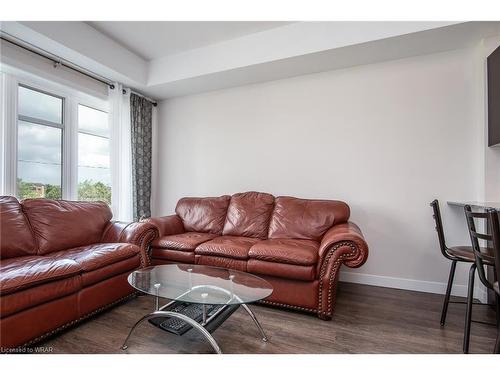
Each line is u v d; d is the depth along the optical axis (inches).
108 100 128.5
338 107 116.5
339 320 77.9
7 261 73.1
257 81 129.6
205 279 72.4
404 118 106.2
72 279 70.3
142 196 144.3
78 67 111.9
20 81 99.2
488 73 90.4
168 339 66.9
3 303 56.5
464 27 85.2
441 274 100.7
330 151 118.0
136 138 140.5
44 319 63.9
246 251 90.9
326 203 107.7
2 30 86.6
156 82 132.4
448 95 100.3
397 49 99.1
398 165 107.1
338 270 81.0
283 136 126.8
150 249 106.5
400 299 93.8
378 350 62.8
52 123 111.1
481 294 91.6
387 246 108.1
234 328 72.8
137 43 118.9
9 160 95.3
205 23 104.2
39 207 91.7
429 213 102.6
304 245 90.8
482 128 93.3
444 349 63.3
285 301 83.5
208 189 144.4
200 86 135.7
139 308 85.4
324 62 109.7
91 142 129.3
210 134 143.6
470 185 97.7
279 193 127.6
